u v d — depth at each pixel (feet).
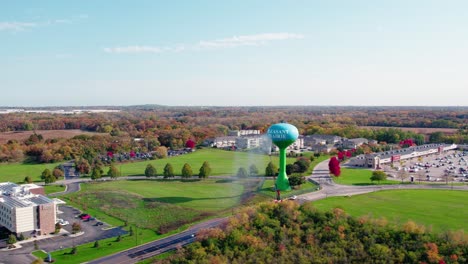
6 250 429.38
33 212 466.70
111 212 551.18
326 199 569.64
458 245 369.71
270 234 401.90
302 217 435.53
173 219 511.40
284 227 415.23
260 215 432.25
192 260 369.71
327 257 367.66
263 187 651.25
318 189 638.94
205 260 366.22
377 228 406.41
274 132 606.14
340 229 404.57
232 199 590.55
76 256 408.26
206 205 562.66
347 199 570.46
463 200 568.82
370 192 621.72
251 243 386.73
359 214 485.97
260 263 361.71
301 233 406.62
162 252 411.13
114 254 410.72
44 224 471.62
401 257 358.84
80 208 574.15
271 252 379.35
